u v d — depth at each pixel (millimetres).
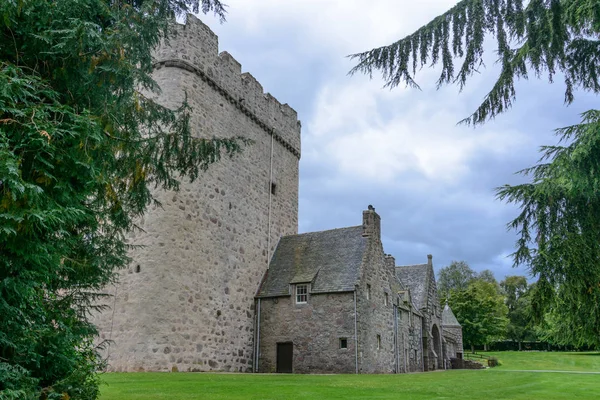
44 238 5938
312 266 24562
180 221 19719
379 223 26578
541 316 8172
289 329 22984
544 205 8055
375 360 23109
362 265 23422
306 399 10586
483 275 87562
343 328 21906
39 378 5855
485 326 58531
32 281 5648
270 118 27297
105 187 7656
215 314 21047
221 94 23109
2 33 5941
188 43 21203
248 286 23703
